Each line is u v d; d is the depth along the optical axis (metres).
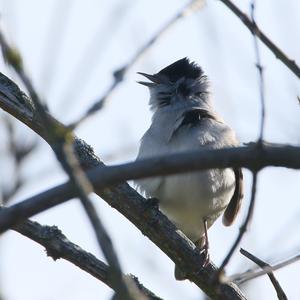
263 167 6.03
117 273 4.78
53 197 5.72
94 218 4.84
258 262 8.72
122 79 5.58
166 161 5.91
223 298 10.90
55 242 9.98
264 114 6.16
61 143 5.15
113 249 4.80
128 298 4.77
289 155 5.98
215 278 7.29
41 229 10.01
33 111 11.00
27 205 5.72
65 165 5.05
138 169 5.89
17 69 5.11
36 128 10.94
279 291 9.28
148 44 5.84
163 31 5.99
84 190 4.95
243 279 7.47
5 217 5.69
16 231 9.99
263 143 6.03
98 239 4.80
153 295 10.51
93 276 10.01
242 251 8.85
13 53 5.10
